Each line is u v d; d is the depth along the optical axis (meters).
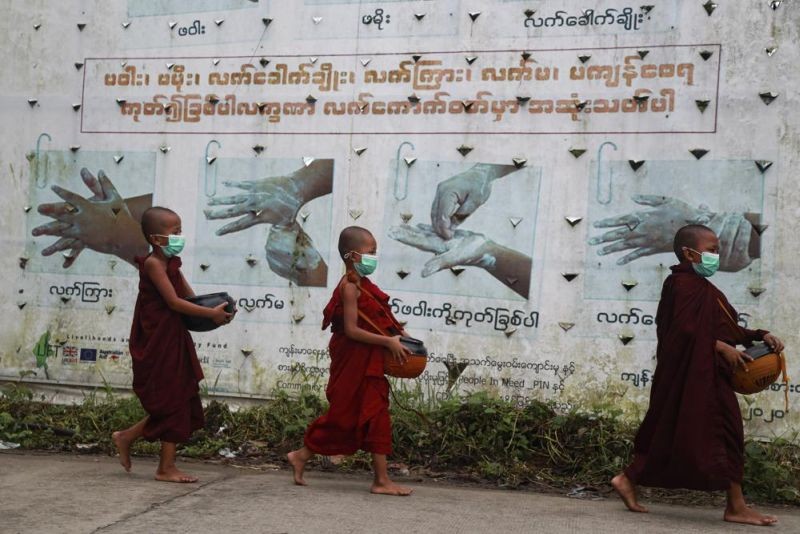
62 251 7.54
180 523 4.35
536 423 6.25
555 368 6.55
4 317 7.61
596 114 6.54
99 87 7.50
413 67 6.88
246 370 7.09
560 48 6.62
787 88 6.21
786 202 6.19
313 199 7.04
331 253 6.99
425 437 6.24
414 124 6.87
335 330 5.38
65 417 7.04
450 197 6.78
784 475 5.59
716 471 4.71
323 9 7.06
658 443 4.86
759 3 6.27
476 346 6.70
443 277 6.77
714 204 6.30
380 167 6.92
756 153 6.25
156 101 7.38
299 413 6.64
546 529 4.48
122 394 7.36
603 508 5.12
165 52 7.38
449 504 5.01
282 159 7.11
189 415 5.41
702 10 6.36
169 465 5.40
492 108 6.73
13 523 4.28
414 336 6.80
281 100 7.13
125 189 7.43
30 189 7.61
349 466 6.11
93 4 7.53
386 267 6.88
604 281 6.50
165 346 5.35
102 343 7.43
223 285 7.18
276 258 7.09
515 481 5.76
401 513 4.70
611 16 6.52
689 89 6.38
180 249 5.45
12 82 7.66
